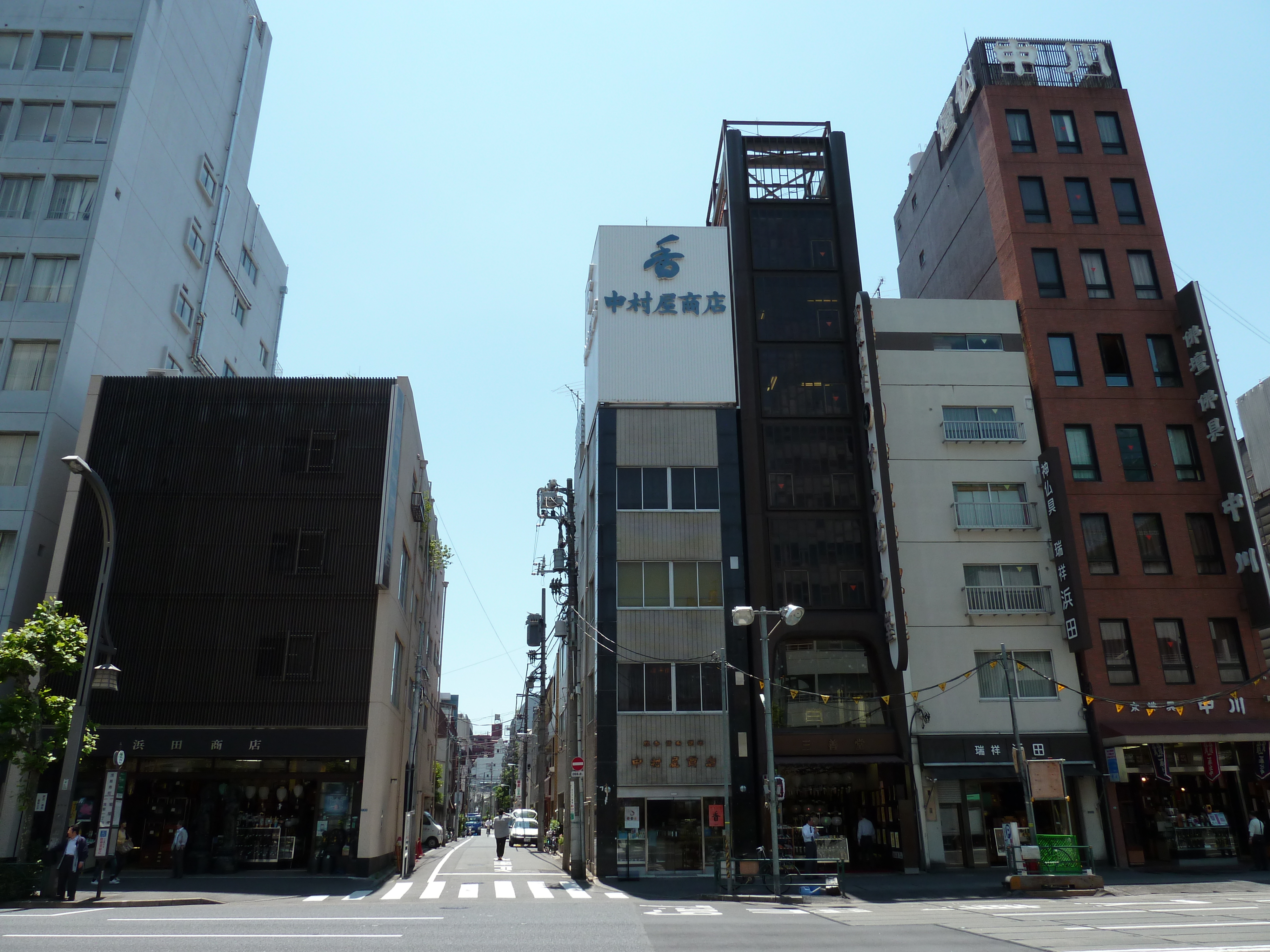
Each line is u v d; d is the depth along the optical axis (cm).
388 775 2923
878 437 3044
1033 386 3288
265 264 5234
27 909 1753
